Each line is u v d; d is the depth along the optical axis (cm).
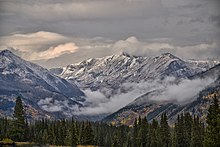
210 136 9575
